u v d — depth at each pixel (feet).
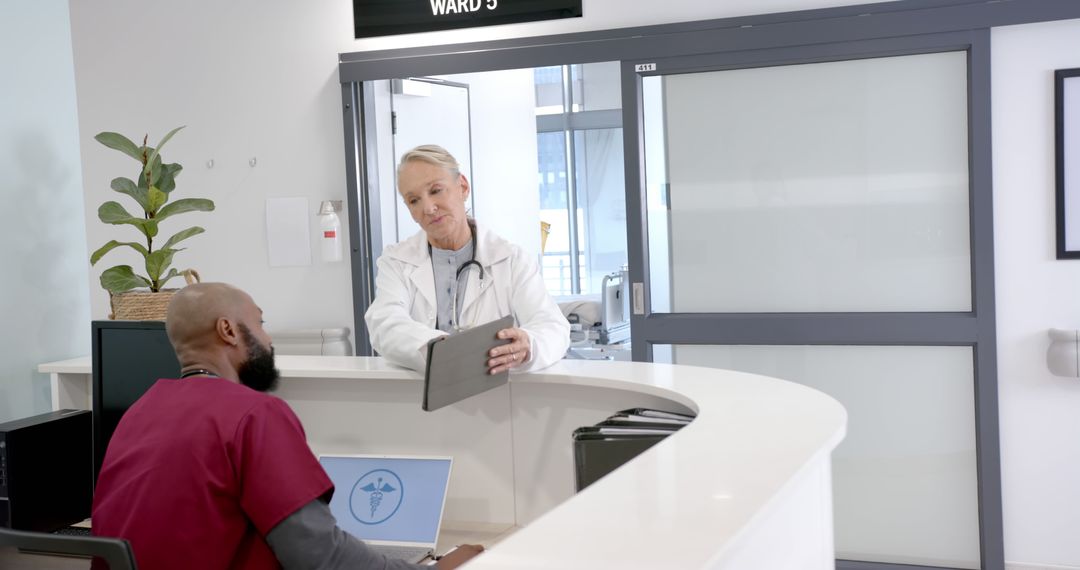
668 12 12.54
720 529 3.23
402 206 15.76
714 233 12.89
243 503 5.04
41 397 11.18
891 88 12.08
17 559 7.36
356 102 13.85
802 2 12.09
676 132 12.89
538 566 2.91
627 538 3.16
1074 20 11.28
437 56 13.24
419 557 6.81
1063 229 11.46
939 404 12.15
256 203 14.24
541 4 12.89
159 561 5.03
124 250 14.69
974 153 11.64
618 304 23.21
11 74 10.91
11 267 10.81
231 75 14.20
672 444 4.69
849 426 12.50
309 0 13.82
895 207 12.19
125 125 14.65
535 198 21.26
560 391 7.43
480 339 6.90
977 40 11.53
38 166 11.22
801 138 12.46
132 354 7.73
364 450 8.07
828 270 12.51
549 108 32.09
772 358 12.71
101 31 14.62
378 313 8.29
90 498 8.79
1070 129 11.39
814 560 4.56
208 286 5.84
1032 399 11.73
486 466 7.70
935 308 12.14
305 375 7.98
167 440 5.16
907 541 12.41
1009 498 11.91
